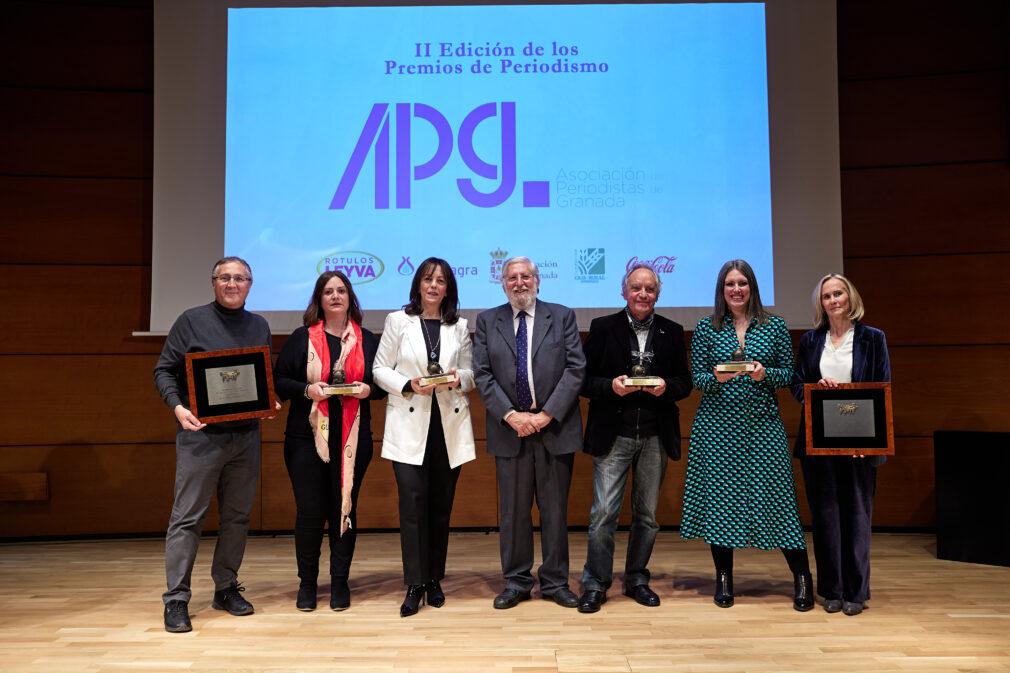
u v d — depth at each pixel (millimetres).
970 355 3916
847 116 4074
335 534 2682
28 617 2570
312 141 3977
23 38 4035
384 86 4008
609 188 3939
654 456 2709
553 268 3922
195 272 3895
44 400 3941
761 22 3977
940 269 3965
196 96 3951
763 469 2590
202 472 2500
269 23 4012
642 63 3990
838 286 2631
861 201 4043
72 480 3936
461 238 3939
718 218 3914
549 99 3988
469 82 4004
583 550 3584
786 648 2211
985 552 3234
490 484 4043
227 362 2514
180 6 3969
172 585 2453
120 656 2178
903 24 4059
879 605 2643
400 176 3967
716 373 2531
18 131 4004
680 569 3195
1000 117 3949
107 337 3998
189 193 3914
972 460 3279
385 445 2660
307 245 3939
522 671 2045
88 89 4066
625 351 2701
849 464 2596
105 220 4039
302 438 2662
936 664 2072
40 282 3975
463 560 3414
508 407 2609
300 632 2393
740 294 2686
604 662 2107
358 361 2713
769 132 3932
